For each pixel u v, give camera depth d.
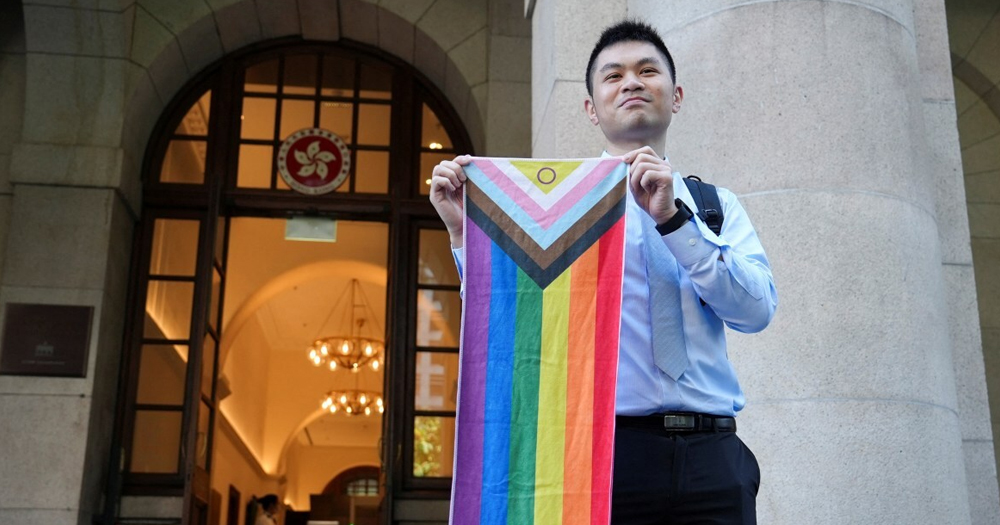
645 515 2.12
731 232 2.35
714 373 2.23
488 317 2.23
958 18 9.10
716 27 3.92
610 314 2.20
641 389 2.18
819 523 3.34
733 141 3.77
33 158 8.06
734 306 2.12
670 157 3.95
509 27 8.94
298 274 14.03
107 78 8.30
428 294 8.88
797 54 3.79
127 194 8.30
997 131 9.13
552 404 2.16
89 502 7.71
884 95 3.82
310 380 20.77
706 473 2.11
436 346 8.77
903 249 3.65
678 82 3.98
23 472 7.47
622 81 2.40
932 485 3.43
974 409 4.41
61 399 7.65
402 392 8.63
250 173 9.09
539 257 2.25
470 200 2.31
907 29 4.05
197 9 8.65
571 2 4.70
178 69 8.88
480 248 2.28
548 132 4.73
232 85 9.18
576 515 2.08
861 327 3.51
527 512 2.10
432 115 9.44
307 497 25.77
